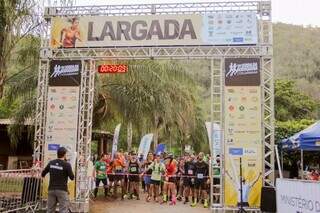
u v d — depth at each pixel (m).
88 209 12.91
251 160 12.24
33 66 16.62
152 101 21.62
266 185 12.17
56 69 13.36
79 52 13.34
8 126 20.30
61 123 13.12
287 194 8.64
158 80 21.33
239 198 12.09
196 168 14.53
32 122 18.59
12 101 19.34
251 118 12.40
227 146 12.37
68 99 13.19
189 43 12.84
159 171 15.34
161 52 12.99
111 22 13.27
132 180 16.05
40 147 13.32
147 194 16.73
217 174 15.11
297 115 32.69
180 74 23.22
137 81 20.94
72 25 13.42
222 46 12.73
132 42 13.07
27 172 12.70
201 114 40.28
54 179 9.04
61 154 9.24
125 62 19.94
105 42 13.20
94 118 20.19
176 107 25.69
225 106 12.52
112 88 20.66
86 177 12.98
